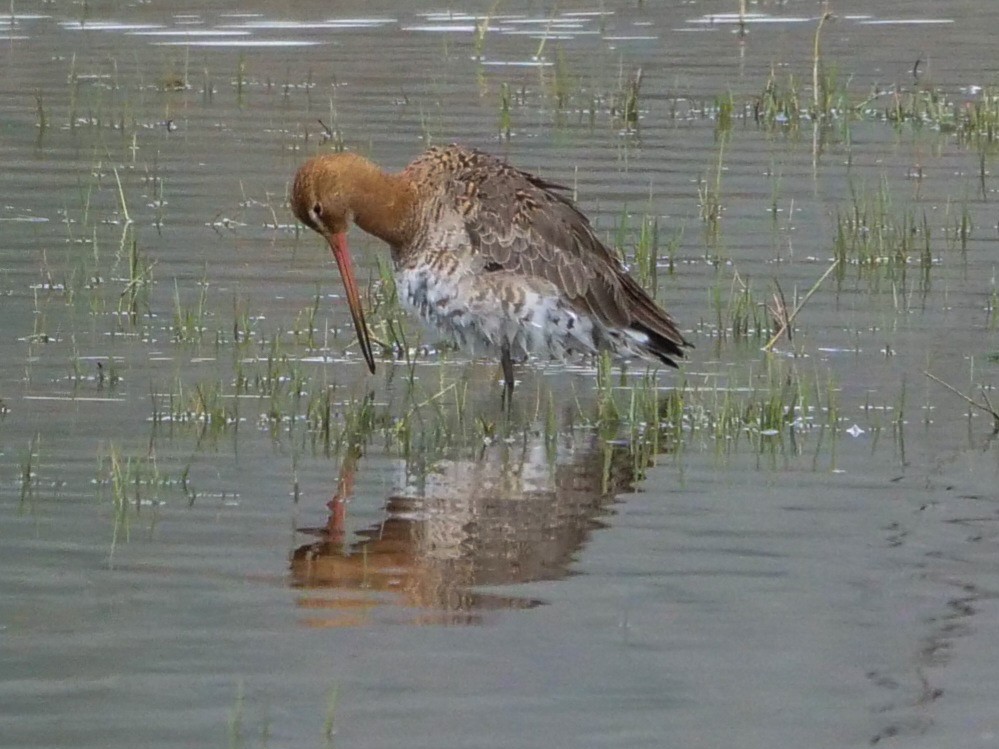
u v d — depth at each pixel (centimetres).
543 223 1391
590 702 859
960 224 1839
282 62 2558
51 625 935
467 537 1068
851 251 1733
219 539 1059
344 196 1402
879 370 1411
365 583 997
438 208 1391
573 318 1396
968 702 861
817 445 1241
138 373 1388
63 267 1658
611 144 2144
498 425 1297
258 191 1930
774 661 903
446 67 2539
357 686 872
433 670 890
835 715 848
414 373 1436
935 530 1079
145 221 1817
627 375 1429
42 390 1338
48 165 2019
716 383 1391
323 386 1384
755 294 1608
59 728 826
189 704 852
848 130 2203
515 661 900
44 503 1112
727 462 1209
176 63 2538
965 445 1238
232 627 936
